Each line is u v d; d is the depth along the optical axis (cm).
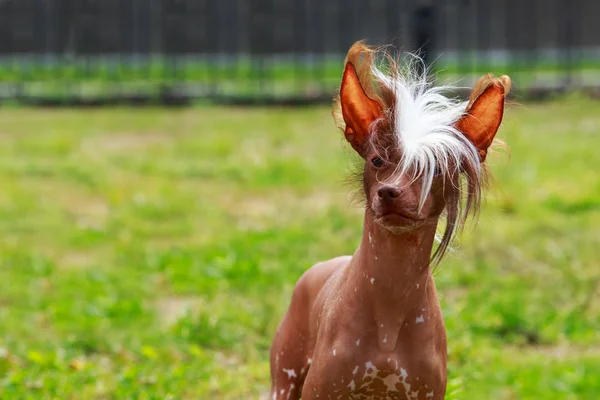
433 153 513
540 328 1011
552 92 2745
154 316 1054
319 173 1761
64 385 835
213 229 1417
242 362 930
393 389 548
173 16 2900
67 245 1342
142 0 2969
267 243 1316
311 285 607
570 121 2367
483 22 2970
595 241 1316
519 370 900
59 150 2006
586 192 1574
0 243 1337
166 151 2005
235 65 3158
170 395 814
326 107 2681
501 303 1063
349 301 550
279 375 620
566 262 1234
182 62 2920
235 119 2459
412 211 505
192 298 1130
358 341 545
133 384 837
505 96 532
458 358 916
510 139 2008
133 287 1151
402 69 567
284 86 2986
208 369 885
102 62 3114
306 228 1398
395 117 524
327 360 549
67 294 1128
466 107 535
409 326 546
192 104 2716
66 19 2884
